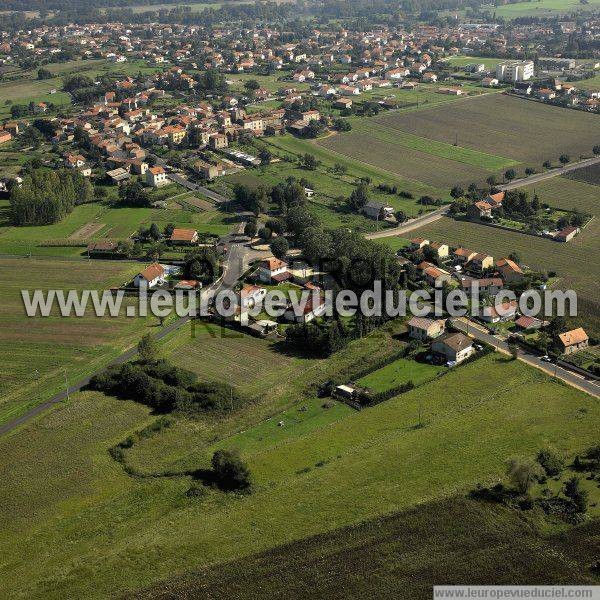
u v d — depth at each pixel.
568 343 183.88
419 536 122.88
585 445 145.38
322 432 156.12
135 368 173.38
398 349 190.62
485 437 149.50
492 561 117.25
